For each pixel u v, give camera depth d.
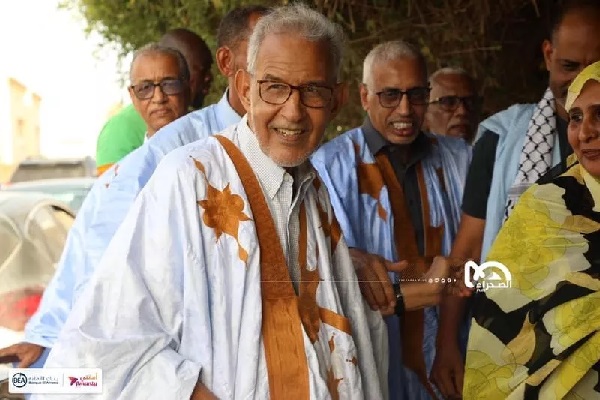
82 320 1.69
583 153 2.06
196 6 4.20
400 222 2.65
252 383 1.69
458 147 2.89
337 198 2.55
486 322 2.15
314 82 1.74
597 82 2.01
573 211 2.12
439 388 2.50
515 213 2.21
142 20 4.40
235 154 1.80
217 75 4.39
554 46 2.37
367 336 1.97
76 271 2.19
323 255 1.88
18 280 2.52
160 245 1.70
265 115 1.75
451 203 2.80
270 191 1.80
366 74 2.73
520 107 2.58
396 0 3.97
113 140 3.09
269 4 3.65
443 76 3.59
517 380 2.07
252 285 1.72
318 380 1.74
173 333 1.70
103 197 2.21
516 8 4.09
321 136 1.80
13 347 2.15
